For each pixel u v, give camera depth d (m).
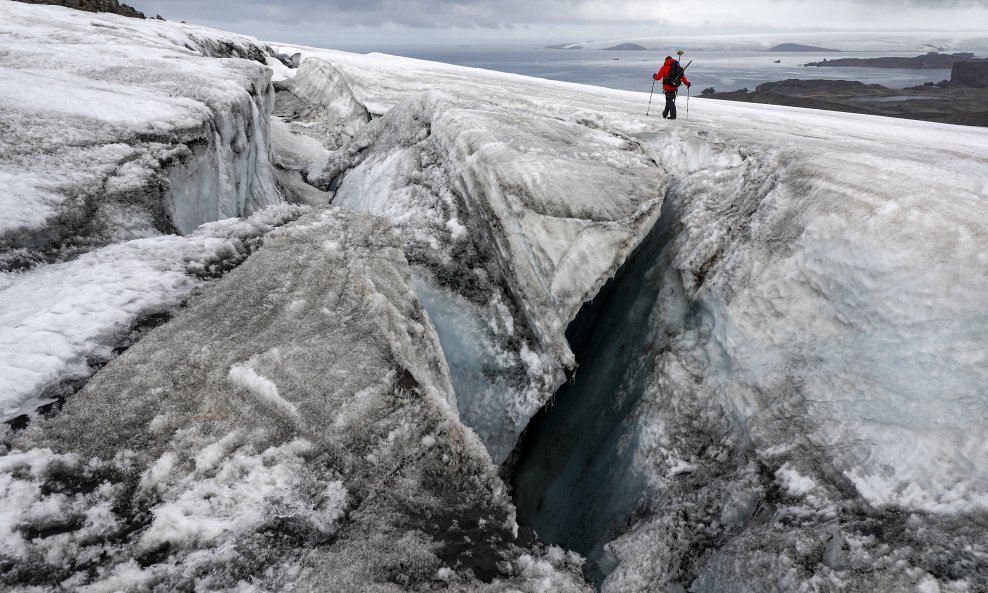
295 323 3.20
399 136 9.66
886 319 3.94
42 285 3.21
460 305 6.38
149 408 2.51
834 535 3.34
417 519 2.42
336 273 3.73
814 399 4.18
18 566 1.80
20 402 2.38
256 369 2.80
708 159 7.36
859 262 4.20
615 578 4.23
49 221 3.92
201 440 2.43
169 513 2.10
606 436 6.07
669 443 4.96
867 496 3.48
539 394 6.06
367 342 3.15
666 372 5.43
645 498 4.80
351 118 16.91
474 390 6.23
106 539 1.97
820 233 4.55
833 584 3.05
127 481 2.20
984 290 3.57
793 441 4.12
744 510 4.09
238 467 2.35
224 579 1.95
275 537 2.14
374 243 4.21
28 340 2.64
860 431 3.79
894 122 12.30
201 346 2.89
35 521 1.95
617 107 10.77
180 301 3.25
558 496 6.23
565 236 5.98
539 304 6.06
